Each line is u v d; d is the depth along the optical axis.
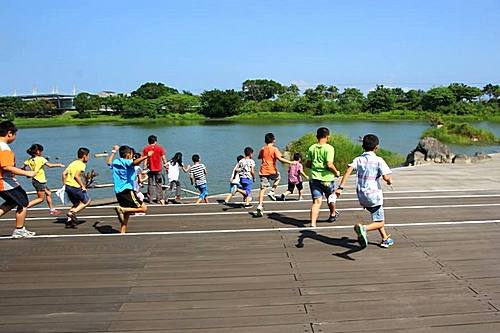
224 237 6.39
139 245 6.02
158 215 8.19
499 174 14.89
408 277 4.68
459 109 82.44
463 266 5.00
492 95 87.62
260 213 7.84
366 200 5.51
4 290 4.49
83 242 6.20
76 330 3.63
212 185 18.64
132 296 4.30
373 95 93.06
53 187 18.55
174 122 82.00
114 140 45.84
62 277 4.84
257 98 108.88
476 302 4.05
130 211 6.58
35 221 7.86
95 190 17.02
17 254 5.67
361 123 73.06
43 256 5.58
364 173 5.51
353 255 5.46
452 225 6.85
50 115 95.38
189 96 102.12
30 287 4.57
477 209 8.16
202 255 5.55
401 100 94.38
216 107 90.69
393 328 3.57
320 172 6.79
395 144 38.62
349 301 4.09
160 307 4.04
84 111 94.75
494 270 4.87
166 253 5.65
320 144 6.81
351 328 3.58
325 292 4.32
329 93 98.56
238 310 3.95
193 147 36.22
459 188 11.72
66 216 8.37
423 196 9.96
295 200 9.85
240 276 4.79
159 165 10.00
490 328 3.56
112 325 3.70
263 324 3.68
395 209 8.27
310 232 6.61
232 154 30.80
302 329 3.58
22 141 45.81
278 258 5.38
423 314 3.82
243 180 8.87
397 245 5.84
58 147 38.97
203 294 4.32
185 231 6.84
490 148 33.78
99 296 4.31
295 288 4.43
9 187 6.16
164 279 4.74
